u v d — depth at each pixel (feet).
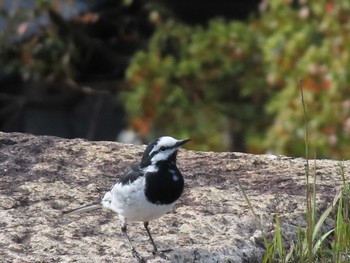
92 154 34.42
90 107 70.74
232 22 63.93
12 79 70.28
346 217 28.81
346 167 34.27
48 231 27.94
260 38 60.44
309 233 27.32
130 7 71.10
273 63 55.67
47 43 64.69
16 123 70.69
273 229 29.17
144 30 72.49
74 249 26.96
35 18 64.23
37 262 25.99
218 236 28.32
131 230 28.27
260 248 28.37
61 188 31.04
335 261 27.99
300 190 31.91
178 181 25.79
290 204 30.66
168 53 67.82
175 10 72.28
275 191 31.73
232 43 60.80
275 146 53.67
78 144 35.29
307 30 55.57
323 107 52.70
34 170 32.55
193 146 59.06
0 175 32.07
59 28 65.72
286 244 28.86
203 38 61.21
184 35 64.03
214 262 27.02
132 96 60.75
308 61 53.42
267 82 57.77
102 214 29.32
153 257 26.68
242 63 61.36
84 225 28.45
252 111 61.46
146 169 25.68
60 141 35.47
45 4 64.03
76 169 32.96
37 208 29.48
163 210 25.98
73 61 69.36
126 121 68.08
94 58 71.77
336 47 53.31
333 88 52.39
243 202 30.58
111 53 70.23
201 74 61.72
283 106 53.83
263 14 61.52
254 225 29.17
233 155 35.42
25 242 27.43
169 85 60.90
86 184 31.65
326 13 55.06
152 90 60.39
